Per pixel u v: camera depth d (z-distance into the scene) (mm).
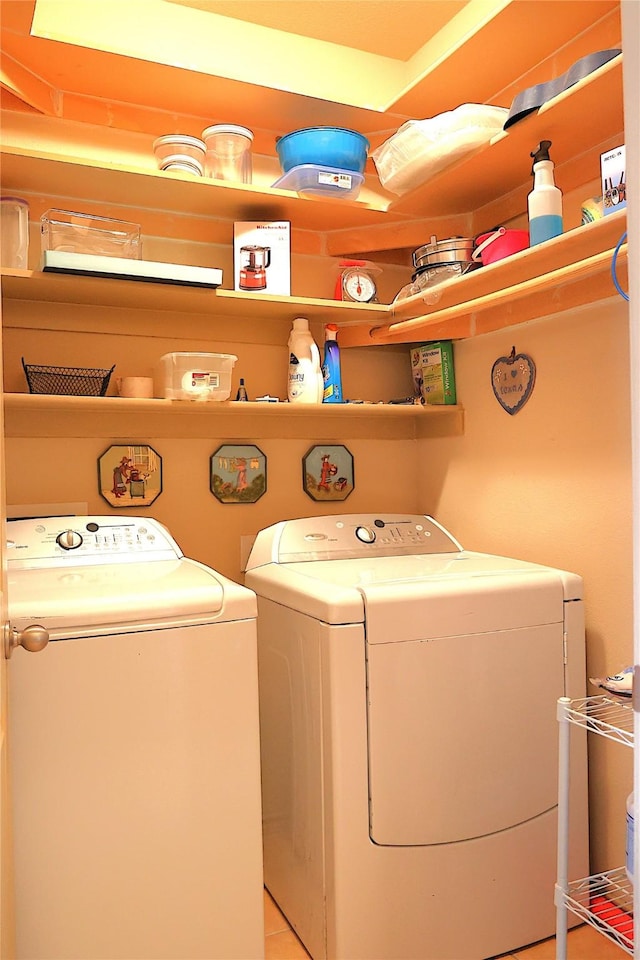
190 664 1505
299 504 2535
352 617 1639
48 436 2158
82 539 1953
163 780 1480
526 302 2141
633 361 855
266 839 2061
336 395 2441
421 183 2186
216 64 2227
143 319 2260
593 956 1771
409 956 1686
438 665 1707
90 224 1987
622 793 1875
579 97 1629
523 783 1803
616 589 1884
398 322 2422
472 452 2438
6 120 2070
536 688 1820
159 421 2299
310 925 1771
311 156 2188
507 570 1930
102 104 2182
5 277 1861
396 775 1671
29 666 1385
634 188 846
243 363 2432
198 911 1509
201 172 2111
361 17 2236
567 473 2035
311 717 1732
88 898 1422
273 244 2199
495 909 1768
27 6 1737
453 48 1958
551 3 1741
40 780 1389
